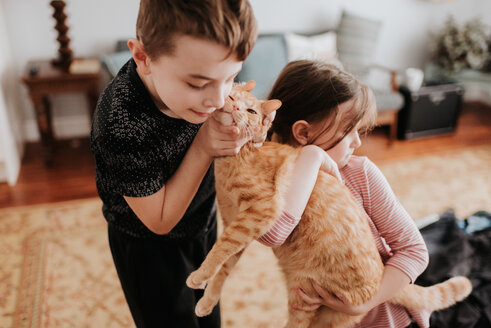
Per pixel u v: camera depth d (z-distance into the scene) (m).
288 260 0.97
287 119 1.05
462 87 3.77
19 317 1.91
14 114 3.45
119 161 0.82
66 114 3.85
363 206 1.04
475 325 1.42
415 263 0.98
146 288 1.09
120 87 0.85
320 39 3.75
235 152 0.81
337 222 0.91
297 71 1.04
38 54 3.62
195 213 1.11
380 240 1.06
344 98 0.98
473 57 3.92
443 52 4.16
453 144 3.72
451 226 1.72
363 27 3.79
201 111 0.75
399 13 4.32
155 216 0.86
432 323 1.41
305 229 0.92
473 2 4.47
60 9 3.12
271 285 2.11
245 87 0.93
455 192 2.94
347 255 0.91
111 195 1.00
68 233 2.51
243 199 0.86
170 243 1.09
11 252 2.34
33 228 2.55
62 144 3.73
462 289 1.08
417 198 2.86
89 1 3.57
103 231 2.53
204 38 0.64
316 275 0.94
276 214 0.82
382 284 0.97
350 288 0.93
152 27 0.67
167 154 0.90
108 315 1.93
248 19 0.68
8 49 3.45
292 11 4.03
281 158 0.89
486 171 3.23
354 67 3.77
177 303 1.12
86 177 3.17
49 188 3.02
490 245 1.68
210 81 0.71
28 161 3.42
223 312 1.94
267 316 1.92
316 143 1.03
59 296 2.04
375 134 3.91
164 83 0.73
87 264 2.25
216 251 0.83
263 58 3.31
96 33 3.68
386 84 4.54
